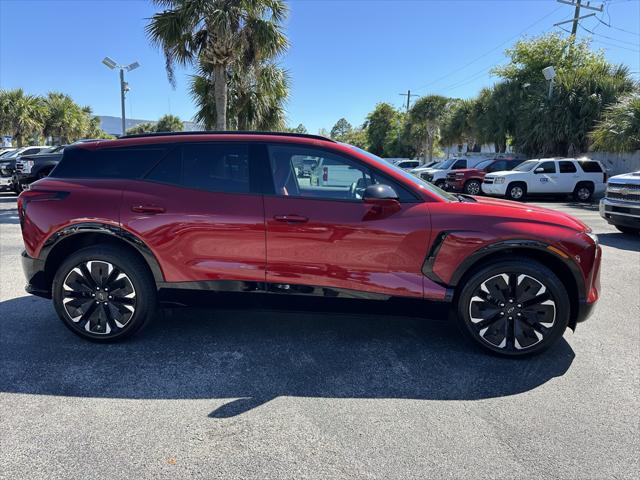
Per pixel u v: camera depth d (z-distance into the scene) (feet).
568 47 83.66
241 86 50.52
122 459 7.71
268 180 11.69
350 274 11.39
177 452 7.92
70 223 11.80
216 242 11.54
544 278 11.10
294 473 7.42
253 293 11.73
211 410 9.23
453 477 7.36
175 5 39.40
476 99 98.12
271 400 9.64
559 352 12.10
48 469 7.43
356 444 8.19
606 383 10.46
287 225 11.30
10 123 108.88
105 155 12.40
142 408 9.27
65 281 12.01
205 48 40.73
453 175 66.23
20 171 49.11
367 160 11.72
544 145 73.87
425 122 135.44
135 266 11.83
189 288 11.80
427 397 9.82
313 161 11.91
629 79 70.18
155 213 11.58
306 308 11.75
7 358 11.39
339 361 11.46
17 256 22.70
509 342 11.49
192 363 11.25
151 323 13.76
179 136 12.26
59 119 121.08
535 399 9.76
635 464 7.69
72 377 10.48
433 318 11.66
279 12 40.57
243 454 7.89
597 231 32.78
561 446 8.16
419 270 11.34
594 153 69.36
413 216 11.26
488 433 8.54
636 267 21.57
